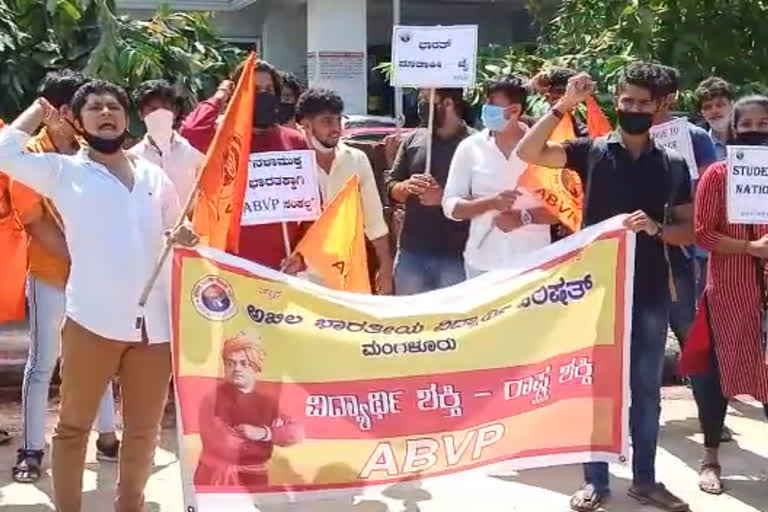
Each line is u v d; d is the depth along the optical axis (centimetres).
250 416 404
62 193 395
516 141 528
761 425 624
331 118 520
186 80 811
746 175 470
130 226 397
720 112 630
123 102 400
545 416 432
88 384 404
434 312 425
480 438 425
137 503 421
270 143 500
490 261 533
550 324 434
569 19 1019
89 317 394
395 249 639
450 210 524
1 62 779
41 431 515
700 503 496
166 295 405
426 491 508
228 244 435
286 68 2156
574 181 524
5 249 498
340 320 416
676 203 480
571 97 448
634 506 485
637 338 472
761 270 487
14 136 390
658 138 587
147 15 1995
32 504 483
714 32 923
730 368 491
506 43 2173
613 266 437
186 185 502
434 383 422
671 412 648
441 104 559
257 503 403
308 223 510
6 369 667
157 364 408
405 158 573
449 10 2162
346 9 1889
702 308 504
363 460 415
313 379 411
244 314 405
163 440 573
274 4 2120
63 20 801
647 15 912
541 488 514
